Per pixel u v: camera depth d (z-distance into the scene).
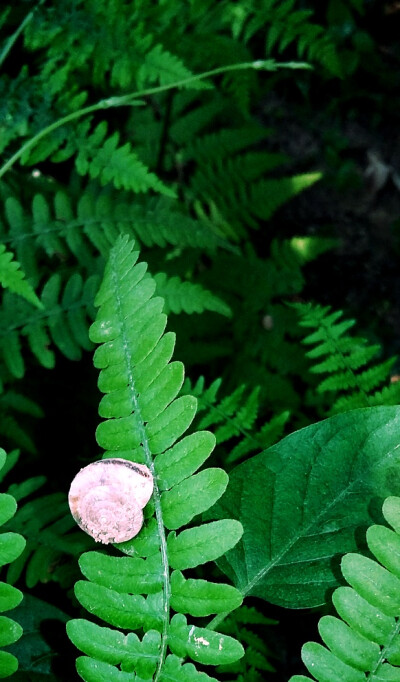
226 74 0.62
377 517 0.33
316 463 0.34
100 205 0.51
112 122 0.75
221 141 0.77
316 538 0.33
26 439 0.49
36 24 0.48
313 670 0.31
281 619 0.42
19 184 0.57
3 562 0.31
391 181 1.10
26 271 0.49
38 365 0.58
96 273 0.50
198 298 0.49
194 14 0.57
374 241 1.03
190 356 0.63
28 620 0.37
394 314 0.96
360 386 0.42
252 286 0.72
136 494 0.31
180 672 0.31
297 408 0.65
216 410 0.43
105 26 0.48
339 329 0.43
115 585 0.31
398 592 0.31
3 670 0.31
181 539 0.31
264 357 0.69
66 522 0.41
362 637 0.31
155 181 0.47
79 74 0.61
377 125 1.16
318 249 0.74
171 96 0.69
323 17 1.22
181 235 0.53
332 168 1.10
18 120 0.48
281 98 1.17
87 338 0.48
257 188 0.76
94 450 0.55
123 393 0.32
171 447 0.32
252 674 0.39
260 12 0.58
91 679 0.31
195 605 0.31
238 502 0.34
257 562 0.33
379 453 0.34
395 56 1.24
